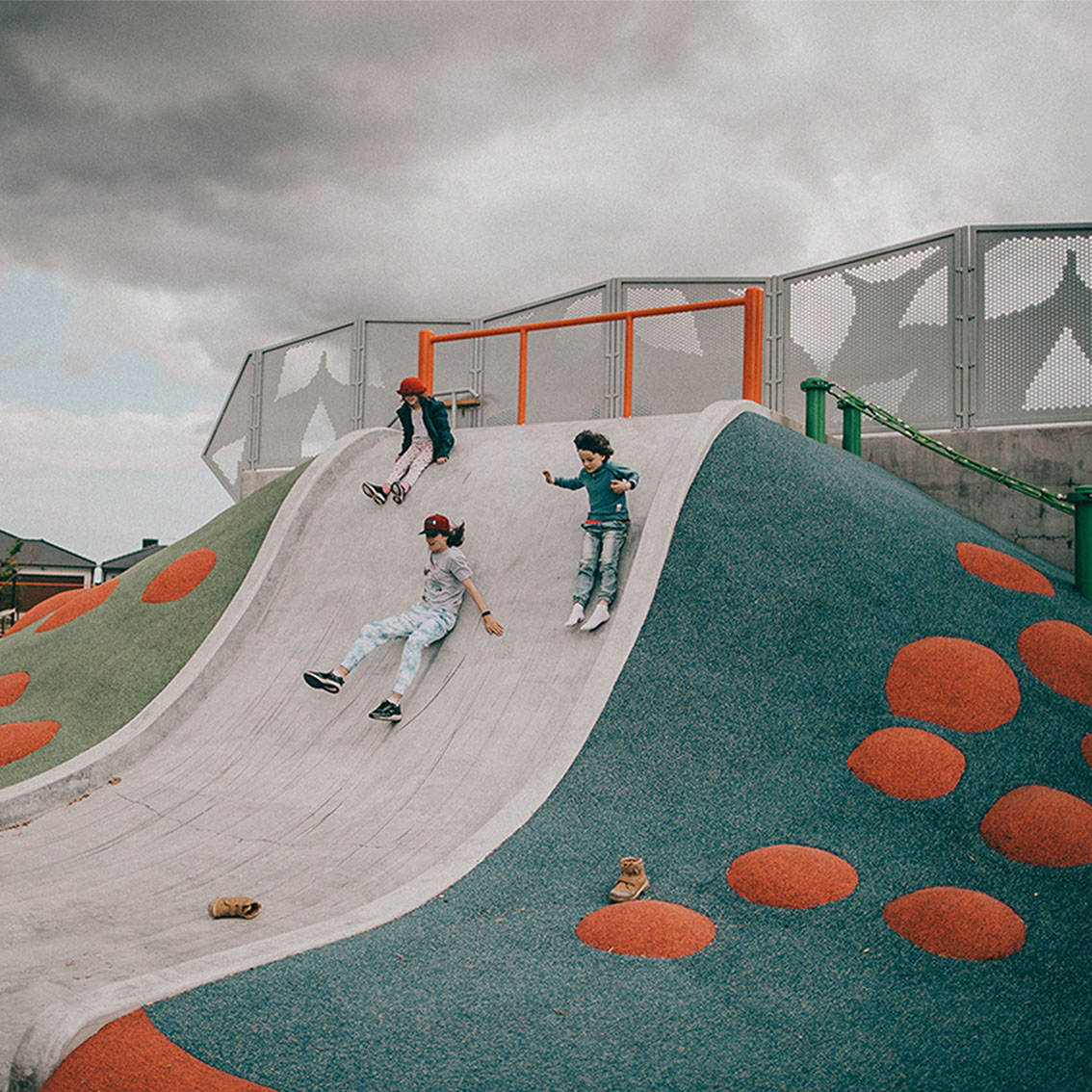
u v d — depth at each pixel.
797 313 12.24
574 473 9.14
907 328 11.41
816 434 10.65
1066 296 10.53
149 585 10.62
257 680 8.47
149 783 7.35
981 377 10.94
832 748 6.07
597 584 7.75
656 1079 3.29
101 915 5.12
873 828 5.34
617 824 5.62
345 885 5.40
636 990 3.96
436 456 9.98
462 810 6.12
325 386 15.73
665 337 12.95
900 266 11.52
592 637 7.35
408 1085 3.20
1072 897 4.52
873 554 7.69
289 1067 3.27
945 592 7.45
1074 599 8.13
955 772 5.65
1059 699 6.41
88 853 6.20
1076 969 3.97
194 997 3.71
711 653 6.90
